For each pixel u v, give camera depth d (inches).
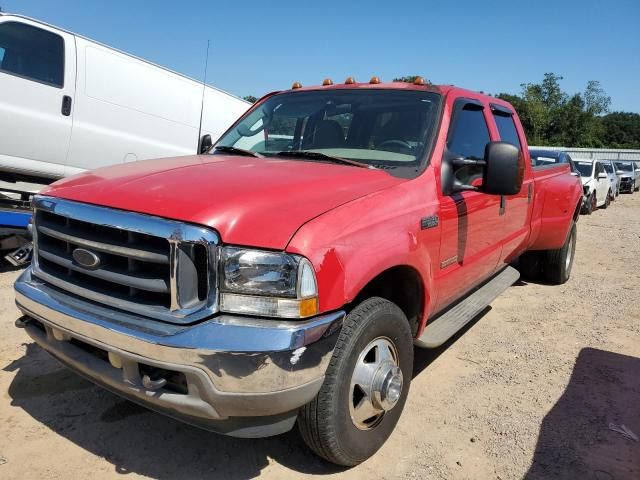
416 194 121.0
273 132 158.2
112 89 283.3
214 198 93.1
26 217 236.2
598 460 119.0
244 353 83.7
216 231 87.7
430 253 124.3
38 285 107.9
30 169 253.3
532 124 2367.1
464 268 148.4
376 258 102.5
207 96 346.9
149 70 305.6
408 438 124.0
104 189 101.1
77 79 266.1
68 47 262.2
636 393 152.4
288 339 85.7
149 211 91.3
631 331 204.7
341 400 100.5
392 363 111.6
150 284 90.3
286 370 86.4
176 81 323.6
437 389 149.1
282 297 87.5
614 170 905.5
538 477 112.3
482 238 158.6
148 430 121.6
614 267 325.1
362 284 99.2
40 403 129.8
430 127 138.1
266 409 87.6
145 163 125.0
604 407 143.3
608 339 195.2
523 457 119.0
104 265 95.8
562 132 2566.4
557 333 199.8
